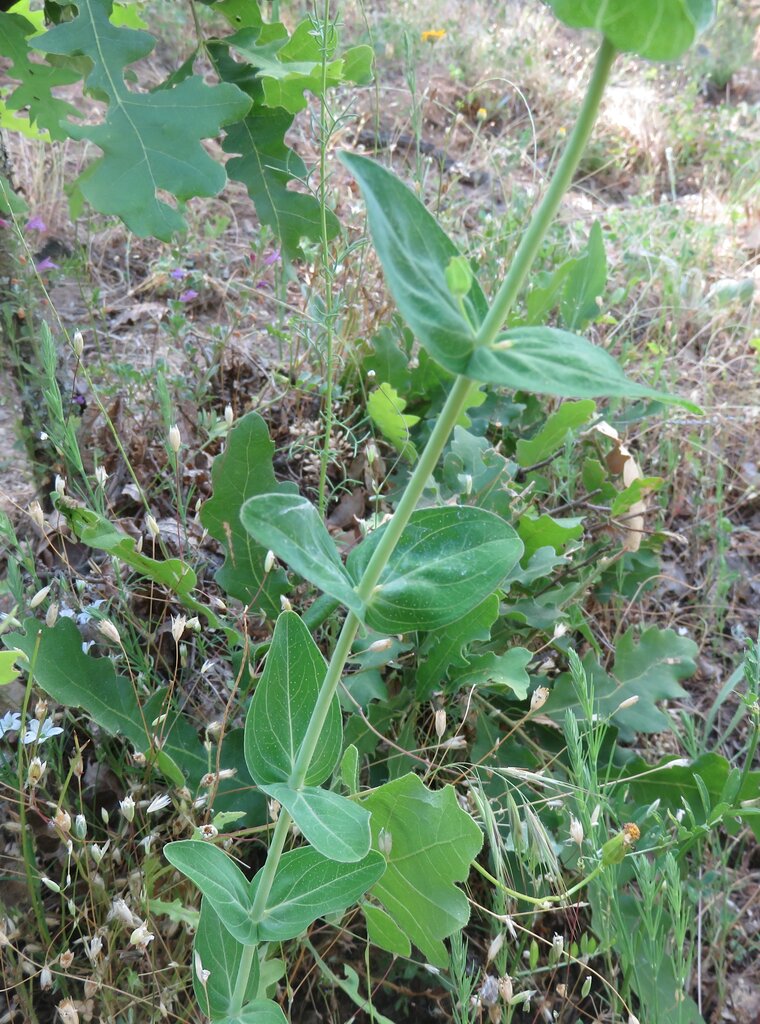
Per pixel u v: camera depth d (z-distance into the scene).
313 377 0.72
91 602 0.53
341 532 0.62
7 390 0.58
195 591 0.57
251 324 0.86
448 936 0.46
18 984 0.39
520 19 1.81
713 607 0.76
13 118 0.60
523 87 1.57
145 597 0.52
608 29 0.21
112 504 0.57
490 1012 0.42
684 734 0.67
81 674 0.44
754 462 0.93
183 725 0.49
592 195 1.41
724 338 1.07
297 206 0.52
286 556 0.28
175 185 0.38
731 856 0.62
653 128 1.56
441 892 0.43
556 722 0.56
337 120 0.51
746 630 0.78
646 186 1.44
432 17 1.66
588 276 0.79
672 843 0.49
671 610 0.75
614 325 1.01
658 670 0.59
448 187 0.93
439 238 0.27
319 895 0.36
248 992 0.38
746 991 0.54
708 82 1.98
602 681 0.58
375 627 0.31
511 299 0.25
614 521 0.62
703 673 0.74
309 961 0.48
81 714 0.48
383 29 1.54
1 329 0.57
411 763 0.52
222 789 0.49
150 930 0.43
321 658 0.34
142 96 0.39
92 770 0.49
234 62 0.49
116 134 0.38
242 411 0.73
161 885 0.45
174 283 0.84
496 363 0.25
